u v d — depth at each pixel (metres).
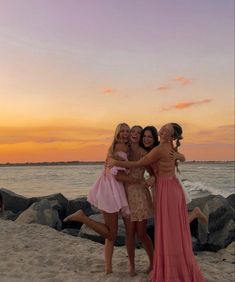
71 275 6.48
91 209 14.98
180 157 6.16
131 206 6.21
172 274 5.68
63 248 8.47
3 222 11.26
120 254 7.83
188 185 36.16
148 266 6.82
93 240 9.66
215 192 31.05
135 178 6.19
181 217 5.89
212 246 10.38
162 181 5.96
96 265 7.02
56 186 44.38
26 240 9.16
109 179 6.29
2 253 8.00
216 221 10.59
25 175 81.88
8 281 6.26
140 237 6.34
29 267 6.99
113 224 6.39
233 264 8.35
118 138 6.34
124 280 6.16
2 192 16.78
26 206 16.62
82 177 67.56
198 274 5.86
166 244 5.76
